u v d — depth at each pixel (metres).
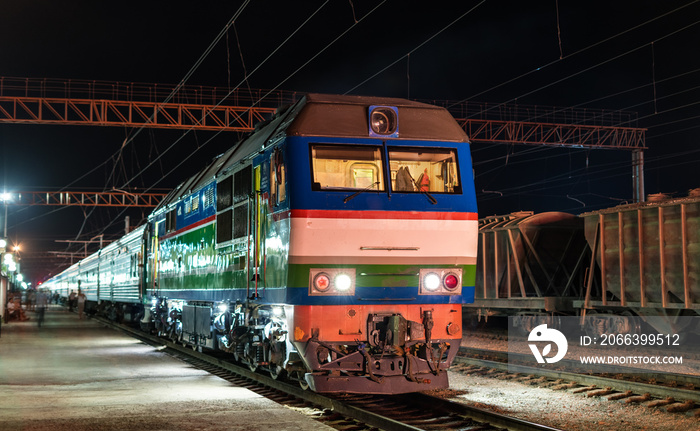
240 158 12.35
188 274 16.44
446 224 10.05
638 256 16.42
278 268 10.00
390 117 10.15
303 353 9.60
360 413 8.88
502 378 12.31
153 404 9.27
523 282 20.23
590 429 8.39
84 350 18.16
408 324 9.83
